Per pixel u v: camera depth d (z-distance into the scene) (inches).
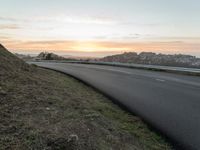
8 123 221.8
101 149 202.8
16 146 184.9
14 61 515.5
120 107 386.9
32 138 196.5
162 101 427.8
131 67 1216.2
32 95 316.2
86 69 1044.5
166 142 261.3
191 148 244.8
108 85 588.1
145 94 487.8
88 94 459.8
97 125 253.1
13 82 360.8
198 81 695.1
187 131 286.4
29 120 234.4
